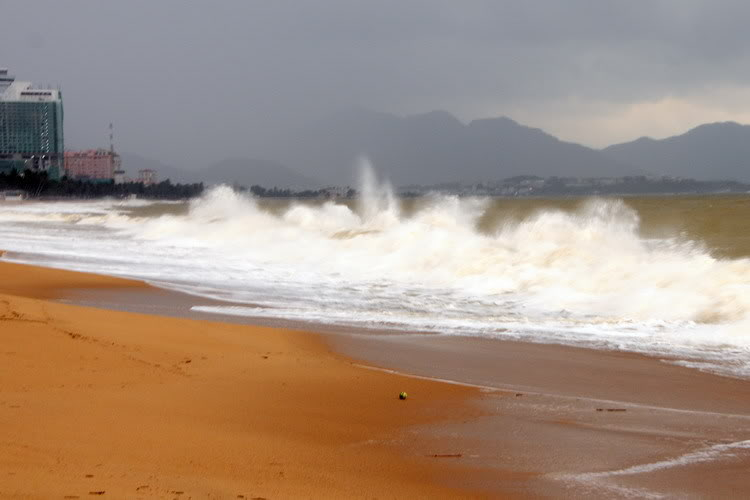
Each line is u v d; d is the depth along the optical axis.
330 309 22.45
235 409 10.80
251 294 25.62
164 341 15.37
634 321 19.50
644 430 10.77
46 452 7.99
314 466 8.65
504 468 9.03
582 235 36.94
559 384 13.66
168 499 6.93
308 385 12.72
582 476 8.80
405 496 7.91
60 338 14.24
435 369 14.80
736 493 8.30
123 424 9.42
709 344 16.88
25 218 88.69
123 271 32.19
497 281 26.44
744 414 11.70
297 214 56.00
